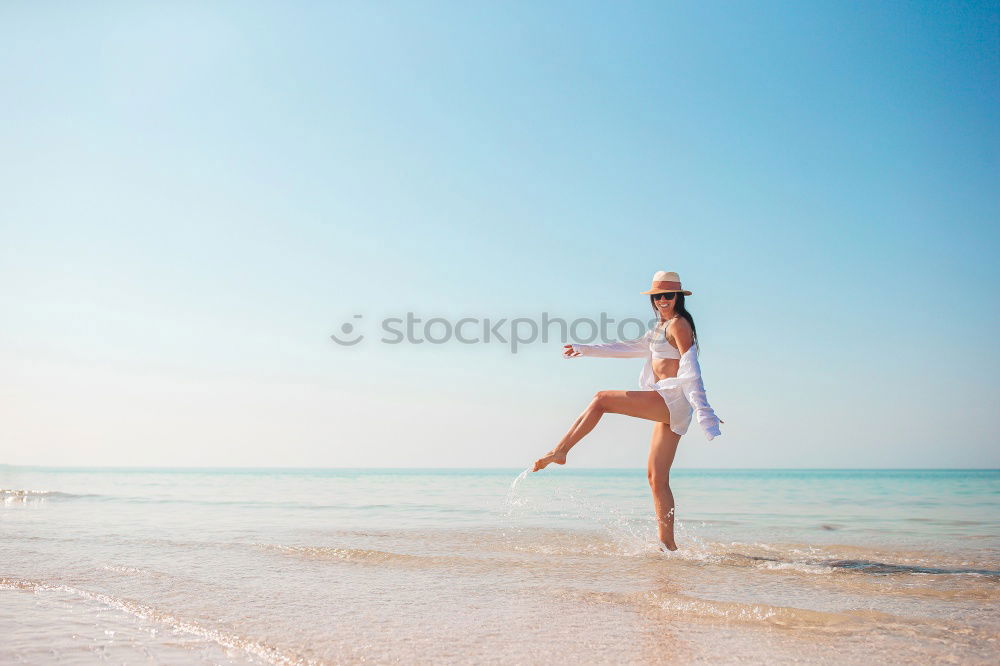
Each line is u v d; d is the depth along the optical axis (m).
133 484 18.56
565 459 4.99
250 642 2.58
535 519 7.28
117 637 2.63
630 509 9.08
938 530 6.35
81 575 3.87
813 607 3.11
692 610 3.06
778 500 11.90
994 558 4.55
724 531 6.17
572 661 2.36
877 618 2.92
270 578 3.81
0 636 2.63
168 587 3.55
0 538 5.46
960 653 2.45
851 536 5.82
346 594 3.40
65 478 25.48
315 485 18.84
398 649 2.49
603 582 3.71
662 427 5.01
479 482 23.28
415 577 3.86
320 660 2.38
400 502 10.31
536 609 3.09
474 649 2.49
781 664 2.33
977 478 45.00
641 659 2.38
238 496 11.81
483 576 3.89
